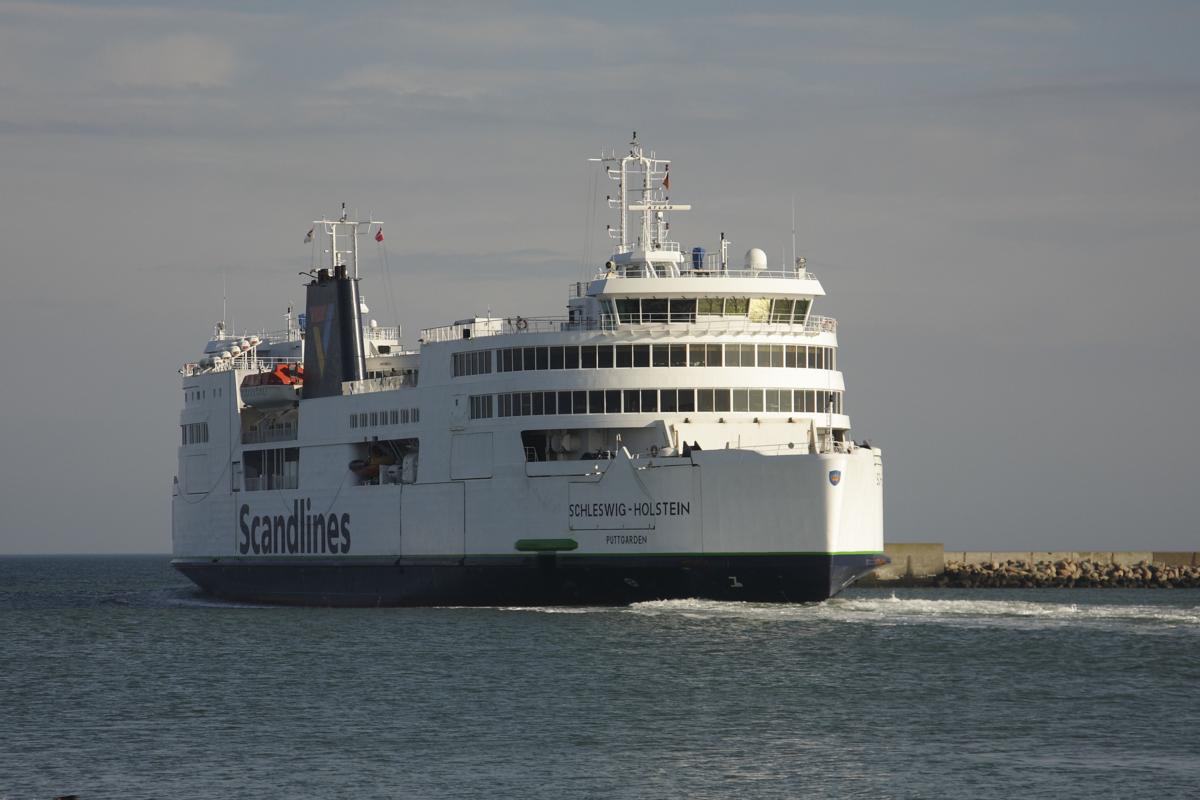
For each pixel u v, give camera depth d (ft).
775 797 561.43
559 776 590.14
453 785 579.48
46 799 571.28
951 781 578.66
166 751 641.40
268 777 595.06
